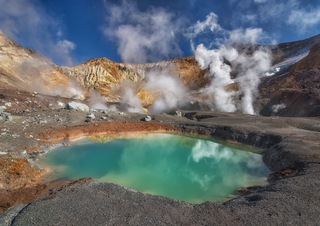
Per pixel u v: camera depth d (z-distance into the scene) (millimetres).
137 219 11969
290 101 67875
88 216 12070
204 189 20062
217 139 37094
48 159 24453
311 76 81062
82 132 34438
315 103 59594
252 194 15281
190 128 40562
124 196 14219
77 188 14945
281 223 11711
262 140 32531
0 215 12203
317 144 25797
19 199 15773
